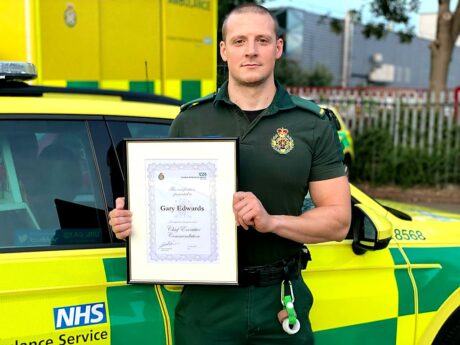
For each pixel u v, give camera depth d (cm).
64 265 211
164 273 194
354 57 3297
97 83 557
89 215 221
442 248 276
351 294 250
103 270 215
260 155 193
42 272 207
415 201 876
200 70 638
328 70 2748
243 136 194
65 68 534
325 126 196
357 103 955
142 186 191
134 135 238
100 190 224
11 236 211
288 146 192
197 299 201
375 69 3422
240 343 201
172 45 604
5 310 199
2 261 204
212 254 191
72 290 208
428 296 266
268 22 191
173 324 220
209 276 192
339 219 195
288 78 2220
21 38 511
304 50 2838
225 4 1310
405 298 261
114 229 191
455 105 923
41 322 202
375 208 283
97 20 552
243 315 196
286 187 194
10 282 201
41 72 514
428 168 933
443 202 870
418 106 934
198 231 191
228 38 193
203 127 200
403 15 1212
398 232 274
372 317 255
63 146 225
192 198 190
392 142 945
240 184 194
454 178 937
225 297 197
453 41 1092
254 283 196
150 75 589
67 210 220
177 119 207
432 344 271
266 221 183
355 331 252
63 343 205
